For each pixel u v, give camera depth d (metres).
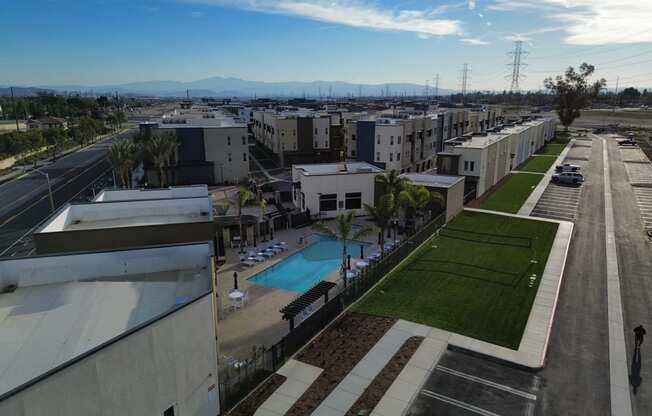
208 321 15.97
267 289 30.53
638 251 36.84
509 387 19.45
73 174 78.00
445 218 44.66
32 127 120.12
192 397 15.69
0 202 58.53
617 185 63.62
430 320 25.05
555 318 25.61
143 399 13.88
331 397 18.67
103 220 28.36
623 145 107.62
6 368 12.86
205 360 16.09
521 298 27.88
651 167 77.50
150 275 19.33
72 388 11.96
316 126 88.44
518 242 39.06
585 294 28.78
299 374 20.27
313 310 26.83
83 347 13.92
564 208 51.41
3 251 40.03
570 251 37.00
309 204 47.72
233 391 18.77
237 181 70.69
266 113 103.62
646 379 19.92
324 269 35.06
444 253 36.31
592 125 159.62
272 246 38.78
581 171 74.50
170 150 60.81
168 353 14.47
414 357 21.48
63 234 23.20
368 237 42.41
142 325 13.50
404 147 70.56
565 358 21.62
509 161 73.81
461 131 98.12
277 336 24.16
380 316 25.64
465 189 57.66
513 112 195.62
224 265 35.03
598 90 132.38
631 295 28.62
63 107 175.25
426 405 18.33
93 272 19.00
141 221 28.14
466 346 22.33
